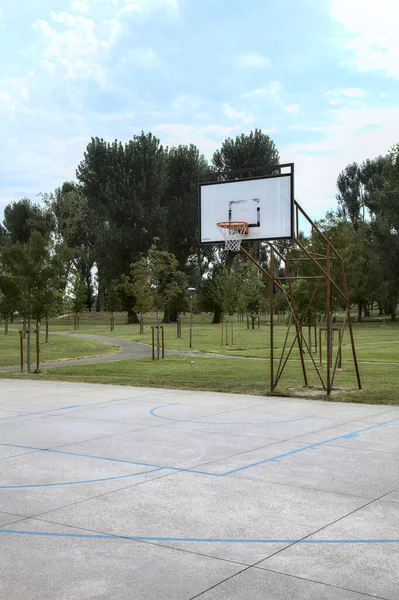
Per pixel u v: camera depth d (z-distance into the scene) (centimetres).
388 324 6600
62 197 8006
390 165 6588
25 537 491
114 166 7162
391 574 414
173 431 954
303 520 527
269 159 7306
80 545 472
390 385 1570
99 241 7225
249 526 512
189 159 7556
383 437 893
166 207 7275
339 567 426
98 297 9919
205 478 670
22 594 388
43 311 2089
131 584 402
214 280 6838
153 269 5406
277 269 7738
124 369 2195
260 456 775
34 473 698
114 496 604
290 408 1196
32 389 1578
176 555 450
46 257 2094
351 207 8669
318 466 720
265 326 6228
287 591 389
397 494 604
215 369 2139
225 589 393
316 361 2403
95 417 1099
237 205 1406
